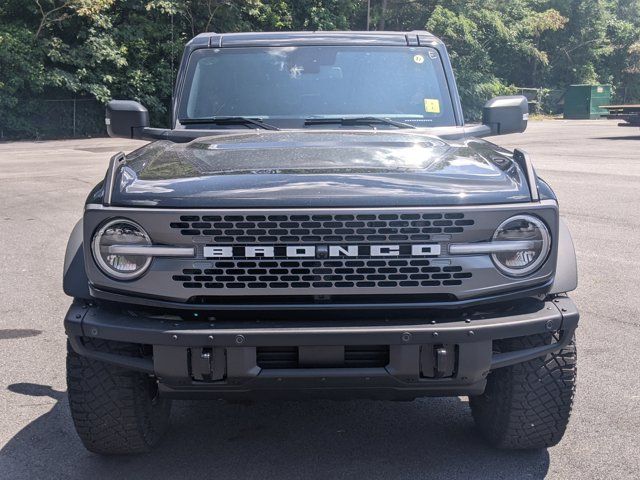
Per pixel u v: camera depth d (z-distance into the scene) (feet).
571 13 175.73
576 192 40.14
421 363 10.21
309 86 15.72
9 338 18.74
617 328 18.95
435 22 132.77
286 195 10.08
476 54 136.87
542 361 11.27
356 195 10.07
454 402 14.76
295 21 117.29
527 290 10.46
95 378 11.20
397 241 10.07
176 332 9.96
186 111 15.69
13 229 32.37
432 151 12.25
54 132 96.17
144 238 10.12
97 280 10.24
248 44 16.29
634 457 12.27
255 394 10.41
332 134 13.80
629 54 189.26
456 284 10.18
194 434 13.42
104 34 96.32
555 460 12.20
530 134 92.68
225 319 10.28
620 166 52.65
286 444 12.98
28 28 93.71
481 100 135.64
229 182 10.42
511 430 11.73
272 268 10.05
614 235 29.60
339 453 12.61
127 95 99.09
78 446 12.91
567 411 11.50
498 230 10.21
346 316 10.28
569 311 10.63
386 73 15.92
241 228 9.98
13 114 92.38
